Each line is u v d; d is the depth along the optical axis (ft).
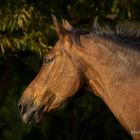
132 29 27.99
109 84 27.61
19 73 44.75
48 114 28.71
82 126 65.62
